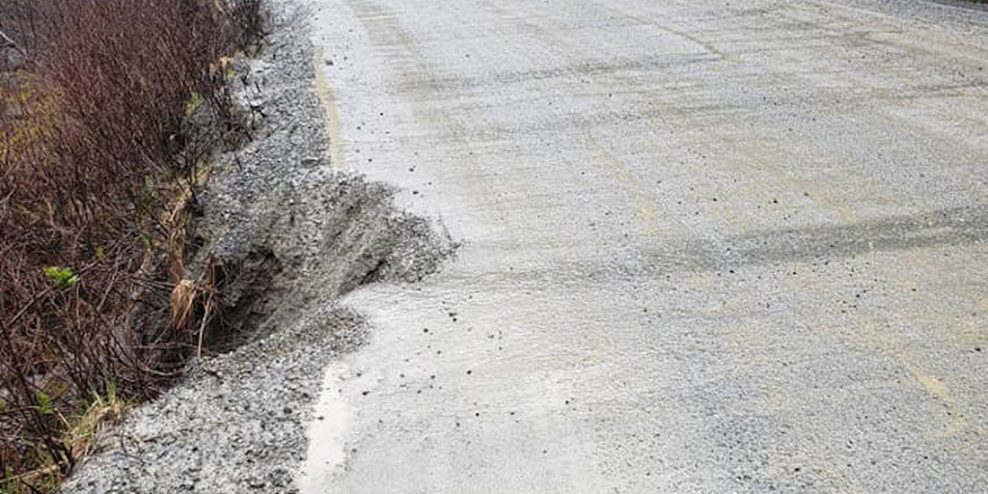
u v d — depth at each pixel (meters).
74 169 7.03
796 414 3.29
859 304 4.00
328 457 3.25
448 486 3.07
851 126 6.17
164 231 6.32
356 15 11.39
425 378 3.69
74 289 5.21
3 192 6.71
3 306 4.79
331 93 7.86
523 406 3.46
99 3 10.94
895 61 7.66
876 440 3.12
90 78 8.23
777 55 8.12
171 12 10.31
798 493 2.90
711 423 3.27
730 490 2.94
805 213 4.92
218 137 7.51
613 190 5.40
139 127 7.60
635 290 4.25
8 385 4.11
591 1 11.38
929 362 3.54
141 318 5.48
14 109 9.75
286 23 11.26
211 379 4.00
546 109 7.03
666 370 3.61
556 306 4.16
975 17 9.05
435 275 4.55
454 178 5.74
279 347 4.23
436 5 11.83
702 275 4.35
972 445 3.07
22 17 13.90
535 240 4.82
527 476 3.09
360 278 4.90
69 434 3.84
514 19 10.56
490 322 4.07
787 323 3.88
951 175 5.27
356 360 3.86
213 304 5.47
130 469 3.30
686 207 5.09
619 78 7.71
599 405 3.43
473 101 7.36
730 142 6.04
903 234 4.61
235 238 5.88
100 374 4.25
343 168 6.05
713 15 9.98
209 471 3.23
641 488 2.99
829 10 9.85
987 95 6.63
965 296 4.01
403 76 8.27
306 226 5.69
